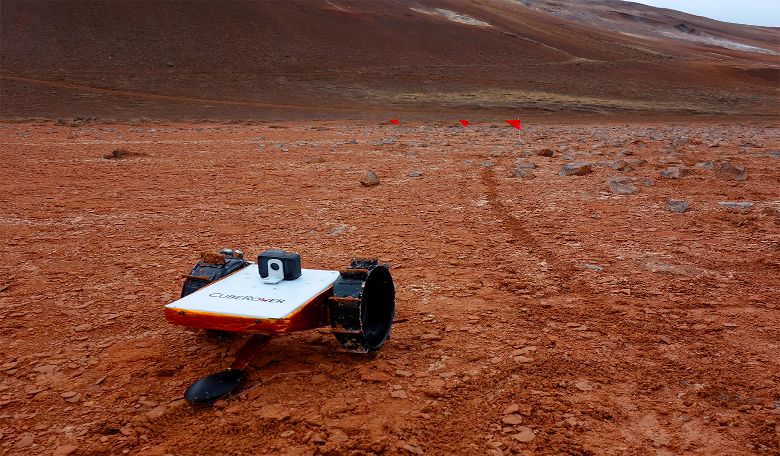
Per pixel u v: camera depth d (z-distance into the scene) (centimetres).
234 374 398
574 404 381
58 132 3141
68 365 443
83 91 7762
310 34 11662
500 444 336
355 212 1010
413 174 1409
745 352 455
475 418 364
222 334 492
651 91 10250
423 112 7475
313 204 1082
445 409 375
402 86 9369
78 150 2030
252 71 9569
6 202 1098
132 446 338
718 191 1159
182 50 10006
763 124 6450
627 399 388
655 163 1598
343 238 835
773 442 336
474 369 431
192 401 375
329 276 459
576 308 557
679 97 9850
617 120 7212
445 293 605
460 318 535
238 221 945
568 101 8681
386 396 392
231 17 11694
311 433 347
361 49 11331
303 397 390
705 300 573
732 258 715
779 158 1705
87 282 645
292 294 417
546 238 826
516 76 10775
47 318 538
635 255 735
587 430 351
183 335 502
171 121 5675
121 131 3266
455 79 10094
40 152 1952
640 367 434
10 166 1580
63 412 375
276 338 491
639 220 923
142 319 537
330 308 418
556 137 2747
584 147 2125
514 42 13300
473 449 331
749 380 410
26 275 669
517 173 1372
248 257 732
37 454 331
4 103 6888
